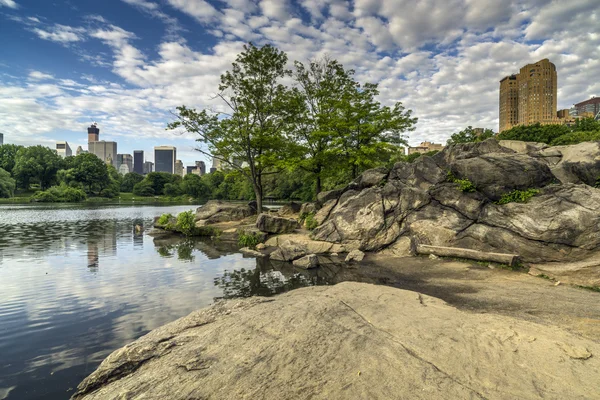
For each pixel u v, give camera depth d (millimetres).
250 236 19891
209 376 4344
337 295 7910
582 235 11328
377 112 28062
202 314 6965
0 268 13836
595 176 14500
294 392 3883
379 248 16594
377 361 4523
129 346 5500
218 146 27750
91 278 12273
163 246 20406
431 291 9852
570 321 6824
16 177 91375
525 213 12945
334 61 28906
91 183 102000
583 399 3711
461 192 15414
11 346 6605
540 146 18453
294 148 28016
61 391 5008
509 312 7586
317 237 18141
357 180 21828
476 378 4113
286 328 5688
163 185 123625
